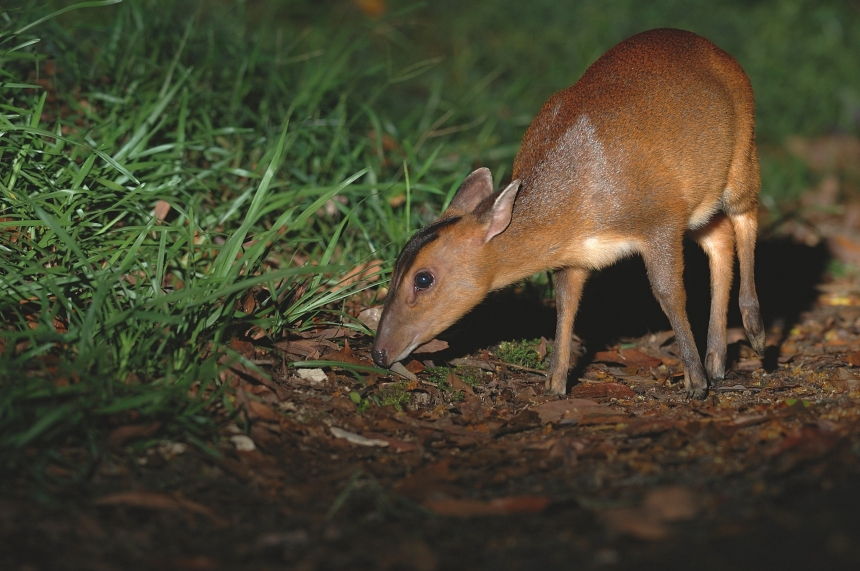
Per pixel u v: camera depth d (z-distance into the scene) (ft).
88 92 43.01
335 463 27.81
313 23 72.08
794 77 81.35
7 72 38.70
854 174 70.23
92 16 52.34
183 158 40.88
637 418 31.60
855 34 89.86
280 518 24.34
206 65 45.27
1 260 31.17
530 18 80.48
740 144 37.83
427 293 33.53
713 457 27.61
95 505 24.02
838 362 38.58
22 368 27.99
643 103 34.91
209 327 31.58
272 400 30.45
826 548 20.80
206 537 23.29
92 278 30.99
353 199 42.45
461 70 69.67
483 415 32.35
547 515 24.17
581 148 34.50
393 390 33.12
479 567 21.61
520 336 39.52
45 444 25.66
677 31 38.04
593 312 43.37
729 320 44.60
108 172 37.19
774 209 59.67
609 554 21.72
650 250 35.19
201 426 27.86
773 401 33.60
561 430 30.89
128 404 26.37
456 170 48.32
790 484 24.68
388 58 51.75
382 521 24.23
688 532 22.43
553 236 34.30
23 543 22.06
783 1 91.04
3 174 35.65
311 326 35.47
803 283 50.75
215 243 38.47
